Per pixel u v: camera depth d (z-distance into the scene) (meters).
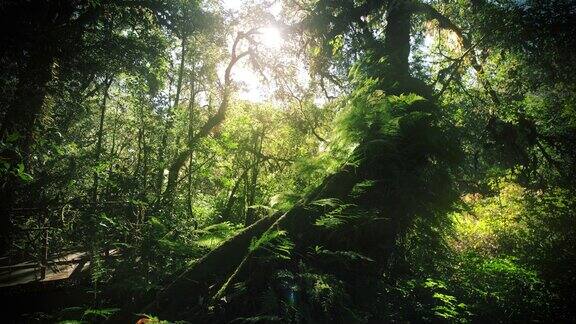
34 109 6.41
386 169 5.34
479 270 7.64
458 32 10.08
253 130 14.18
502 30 7.55
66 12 8.80
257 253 4.72
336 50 11.29
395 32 8.05
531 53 8.02
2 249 5.80
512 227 10.79
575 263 7.07
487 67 9.36
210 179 9.41
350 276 5.01
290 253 4.57
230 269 5.00
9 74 6.70
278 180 12.80
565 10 6.91
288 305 4.13
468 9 9.63
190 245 5.44
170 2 13.09
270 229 4.92
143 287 4.66
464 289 7.34
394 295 5.94
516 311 6.64
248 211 11.24
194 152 8.55
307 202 5.29
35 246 6.00
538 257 7.69
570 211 9.16
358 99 6.09
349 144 5.71
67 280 5.87
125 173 6.48
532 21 7.17
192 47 15.67
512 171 9.80
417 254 6.29
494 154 9.07
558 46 7.42
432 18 10.18
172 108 7.91
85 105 9.02
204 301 4.62
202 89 16.42
